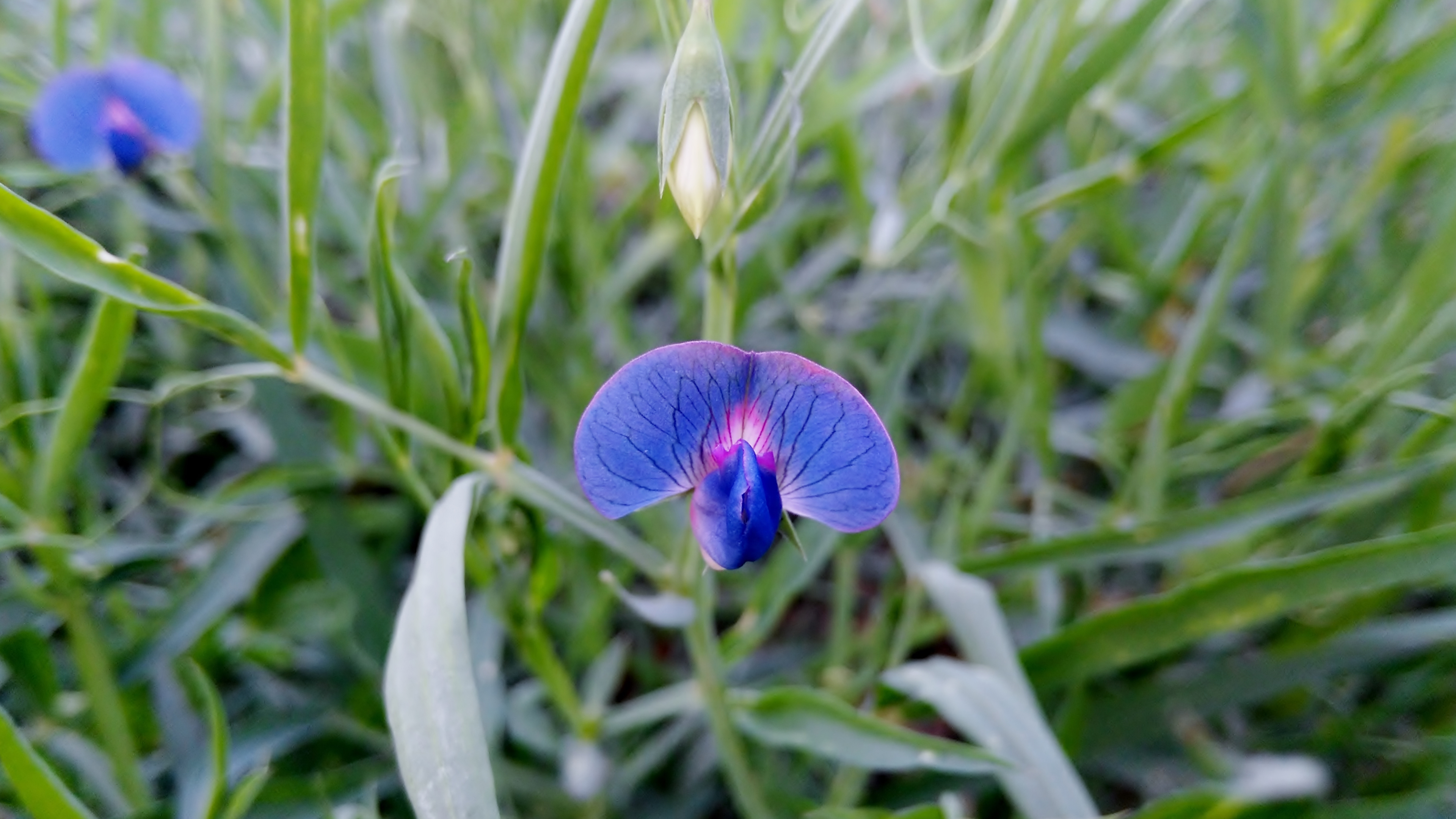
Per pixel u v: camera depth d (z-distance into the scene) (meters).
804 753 0.11
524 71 0.14
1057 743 0.10
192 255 0.13
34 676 0.10
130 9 0.12
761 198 0.08
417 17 0.14
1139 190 0.17
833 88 0.12
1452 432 0.11
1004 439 0.12
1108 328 0.14
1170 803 0.09
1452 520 0.11
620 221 0.14
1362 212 0.12
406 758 0.07
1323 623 0.11
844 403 0.07
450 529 0.08
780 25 0.11
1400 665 0.11
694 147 0.07
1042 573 0.12
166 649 0.10
